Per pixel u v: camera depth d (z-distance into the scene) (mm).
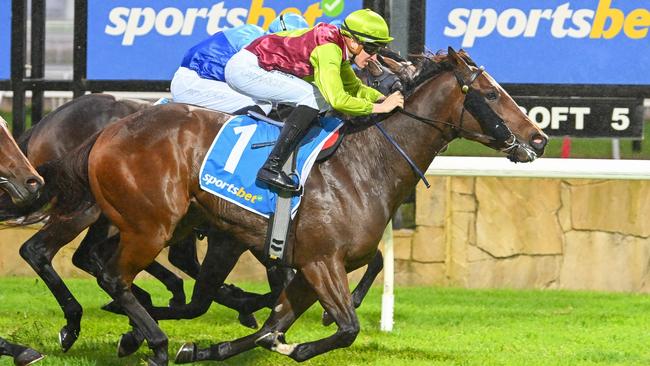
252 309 12438
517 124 10375
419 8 17516
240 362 11789
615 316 15492
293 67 10320
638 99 17438
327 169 10125
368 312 15805
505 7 17469
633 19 17359
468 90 10344
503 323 14922
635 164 17625
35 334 13000
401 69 10664
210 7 17562
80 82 17688
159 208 10039
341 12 17453
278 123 10266
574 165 17656
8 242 18500
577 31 17438
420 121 10391
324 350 10070
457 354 12516
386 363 11727
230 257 11484
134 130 10180
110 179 10094
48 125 12781
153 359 10367
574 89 17469
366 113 9992
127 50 17656
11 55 17953
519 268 17922
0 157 10023
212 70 11945
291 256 10094
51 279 11555
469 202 17953
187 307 11656
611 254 17781
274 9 17484
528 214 17859
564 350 12938
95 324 14062
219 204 10109
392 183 10328
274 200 9977
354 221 10039
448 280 18062
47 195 10516
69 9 36844
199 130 10172
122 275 10297
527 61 17484
